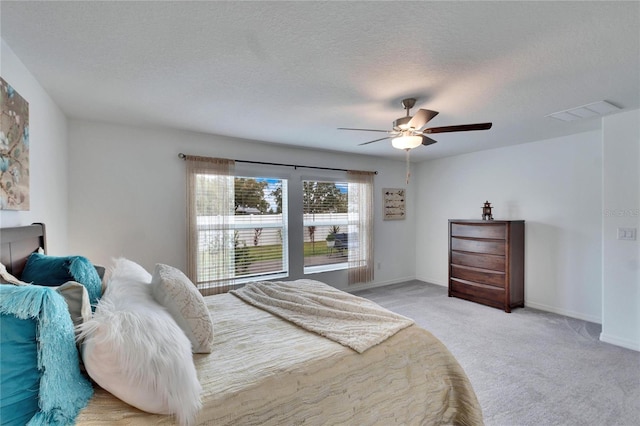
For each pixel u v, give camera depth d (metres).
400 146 2.67
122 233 3.34
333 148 4.58
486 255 4.28
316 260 4.83
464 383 1.79
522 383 2.32
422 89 2.38
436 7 1.41
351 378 1.45
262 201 4.36
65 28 1.56
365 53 1.83
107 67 2.00
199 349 1.49
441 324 3.56
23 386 0.84
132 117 3.06
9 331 0.83
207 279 3.75
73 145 3.09
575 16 1.47
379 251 5.48
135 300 1.35
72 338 0.99
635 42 1.70
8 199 1.61
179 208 3.66
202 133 3.73
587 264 3.74
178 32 1.61
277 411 1.23
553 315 3.89
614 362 2.63
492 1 1.37
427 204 5.77
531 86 2.32
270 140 4.06
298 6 1.40
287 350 1.54
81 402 0.97
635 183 2.86
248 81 2.23
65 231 2.94
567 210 3.91
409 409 1.61
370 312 2.03
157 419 1.03
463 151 4.89
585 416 1.94
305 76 2.15
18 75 1.85
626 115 2.91
